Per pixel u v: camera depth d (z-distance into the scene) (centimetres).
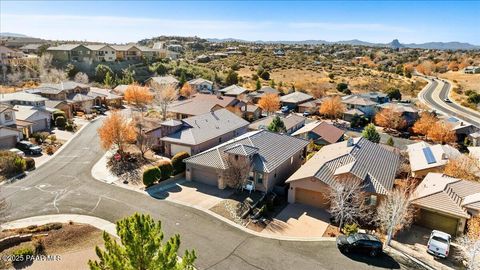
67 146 4662
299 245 2447
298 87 10531
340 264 2223
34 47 12469
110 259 1171
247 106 7350
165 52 13762
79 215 2739
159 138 4522
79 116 6581
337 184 2847
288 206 3130
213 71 12212
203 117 4959
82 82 8975
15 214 2717
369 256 2328
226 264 2181
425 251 2431
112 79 9750
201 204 3033
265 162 3391
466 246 2216
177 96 8031
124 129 4066
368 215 2822
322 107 7462
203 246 2377
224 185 3403
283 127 5409
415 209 2806
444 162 3700
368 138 5200
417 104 8488
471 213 2642
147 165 3984
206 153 3619
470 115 7506
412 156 4294
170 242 1281
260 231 2633
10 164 3584
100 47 11169
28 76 8962
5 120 4709
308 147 4762
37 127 5347
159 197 3155
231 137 4934
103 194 3173
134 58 12050
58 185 3347
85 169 3809
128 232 1184
